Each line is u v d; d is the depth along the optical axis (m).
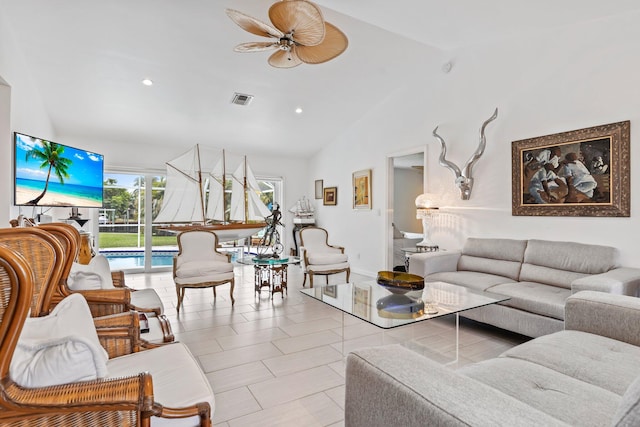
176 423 1.11
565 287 2.85
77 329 1.22
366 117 5.61
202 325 3.21
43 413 0.88
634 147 2.74
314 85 4.63
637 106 2.73
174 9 3.03
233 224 4.94
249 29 2.46
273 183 7.32
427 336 2.96
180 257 3.99
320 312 3.62
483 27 3.26
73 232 1.84
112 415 0.98
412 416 0.86
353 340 2.85
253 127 5.71
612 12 2.79
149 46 3.53
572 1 2.65
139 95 4.42
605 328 1.72
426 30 3.35
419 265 3.60
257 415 1.82
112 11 3.00
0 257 0.77
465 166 3.95
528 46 3.44
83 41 3.36
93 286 2.04
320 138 6.42
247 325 3.21
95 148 5.41
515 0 2.68
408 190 7.84
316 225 7.09
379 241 5.38
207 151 6.26
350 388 1.09
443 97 4.30
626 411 0.70
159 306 2.34
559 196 3.19
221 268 3.86
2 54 2.70
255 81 4.38
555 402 1.15
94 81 4.03
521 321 2.67
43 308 1.42
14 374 0.89
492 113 3.77
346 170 6.14
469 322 3.37
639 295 2.49
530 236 3.45
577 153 3.07
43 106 4.29
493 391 0.88
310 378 2.21
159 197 6.00
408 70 4.46
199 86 4.36
